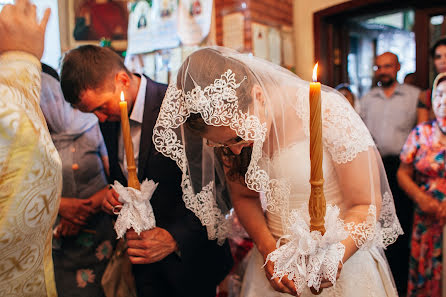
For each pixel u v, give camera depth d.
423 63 3.75
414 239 2.02
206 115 0.88
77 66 1.17
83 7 2.45
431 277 1.94
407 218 2.71
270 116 0.98
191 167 1.13
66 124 1.57
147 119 1.23
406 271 2.66
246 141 0.98
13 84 0.72
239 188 1.20
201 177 1.15
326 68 4.12
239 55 1.03
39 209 0.75
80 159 1.63
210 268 1.31
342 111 0.95
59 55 1.90
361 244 0.92
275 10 3.79
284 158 1.00
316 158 0.72
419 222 2.00
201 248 1.25
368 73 6.16
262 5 3.59
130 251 1.14
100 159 1.70
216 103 0.87
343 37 4.26
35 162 0.71
